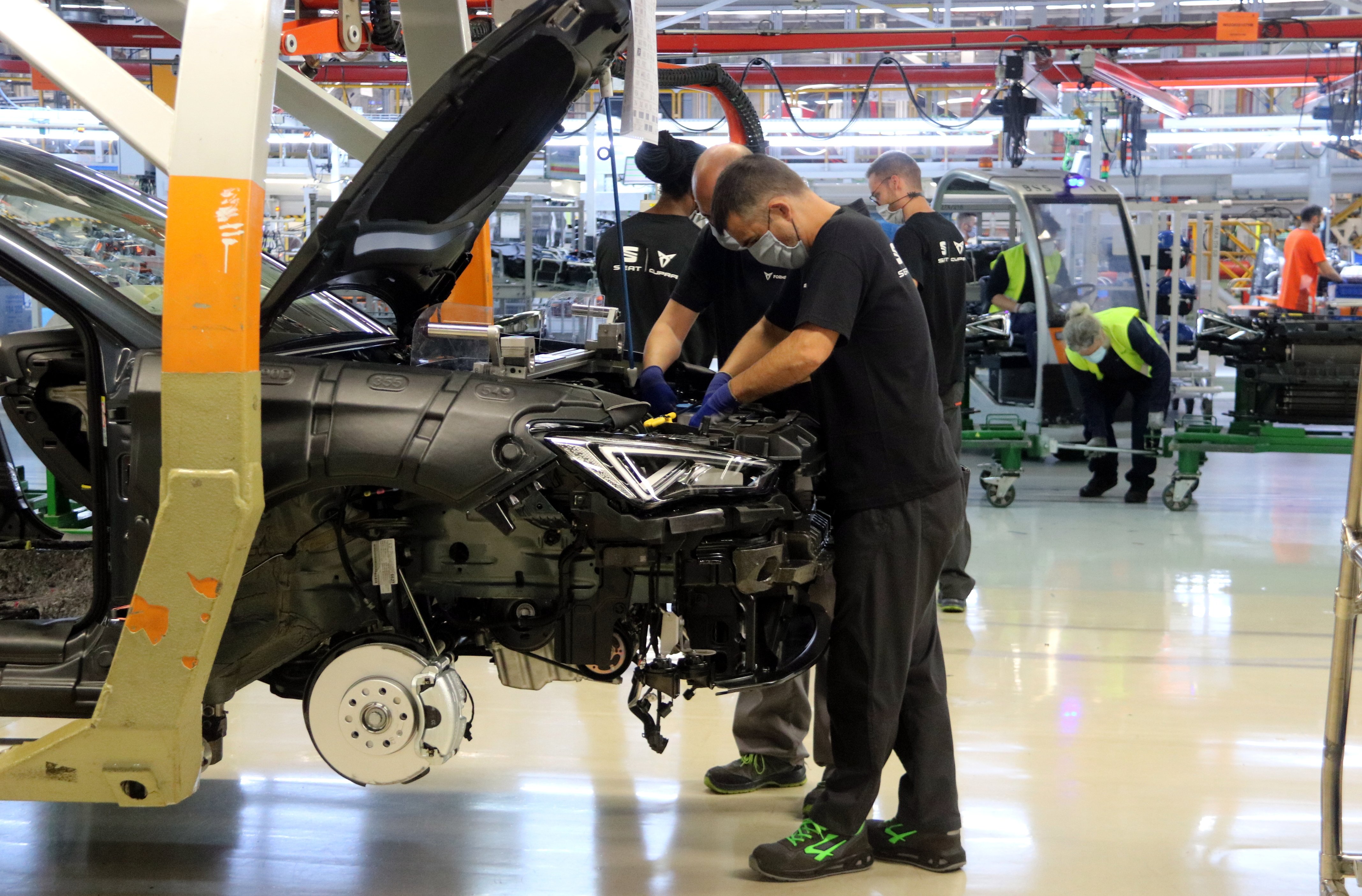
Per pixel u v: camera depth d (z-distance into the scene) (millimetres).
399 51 3975
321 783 2918
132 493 2045
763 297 2979
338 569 2289
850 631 2398
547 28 2045
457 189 2473
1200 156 16203
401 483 2025
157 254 2623
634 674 2256
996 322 7914
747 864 2490
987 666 3920
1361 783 2928
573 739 3258
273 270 3105
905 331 2379
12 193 2549
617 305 3611
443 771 3016
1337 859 2195
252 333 1876
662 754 3152
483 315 2730
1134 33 9367
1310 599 4832
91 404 2162
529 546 2236
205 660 1933
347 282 2480
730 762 3104
